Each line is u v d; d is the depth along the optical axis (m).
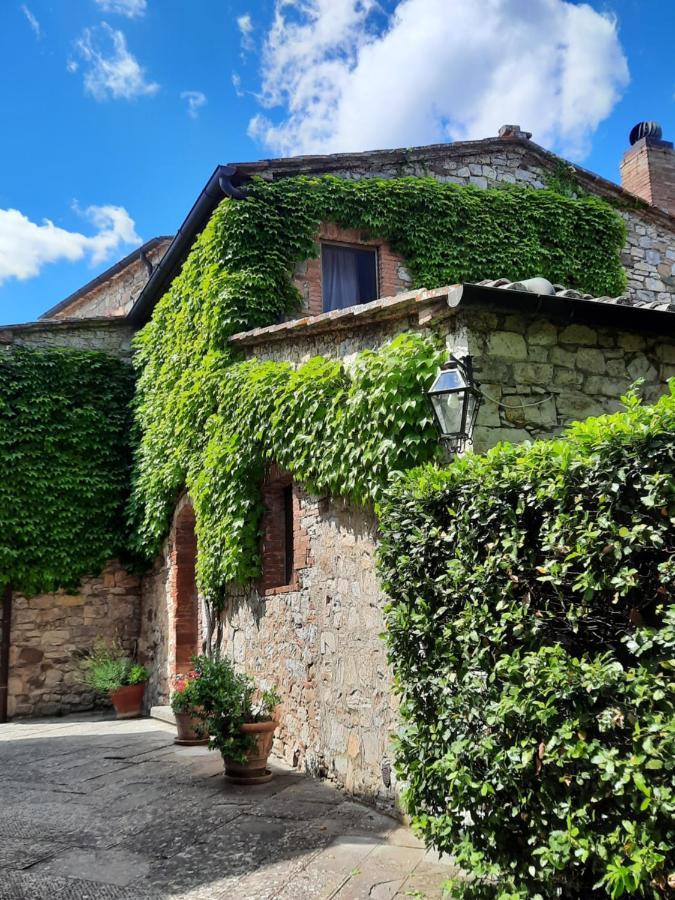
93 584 11.42
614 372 5.23
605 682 2.71
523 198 10.40
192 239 9.77
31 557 10.84
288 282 8.75
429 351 4.95
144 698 10.95
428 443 4.81
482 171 10.56
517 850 3.23
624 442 2.84
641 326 5.14
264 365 7.31
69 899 3.84
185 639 9.68
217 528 7.86
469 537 3.52
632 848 2.60
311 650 6.21
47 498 11.05
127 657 11.44
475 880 3.39
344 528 5.75
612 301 5.30
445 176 10.33
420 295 4.96
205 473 8.21
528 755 2.97
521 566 3.22
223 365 8.21
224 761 6.19
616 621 2.94
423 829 3.73
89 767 6.89
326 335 6.50
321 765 5.95
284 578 7.34
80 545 11.17
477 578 3.41
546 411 4.90
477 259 9.88
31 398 11.27
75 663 11.14
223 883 3.97
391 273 9.55
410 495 4.05
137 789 5.95
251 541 7.38
